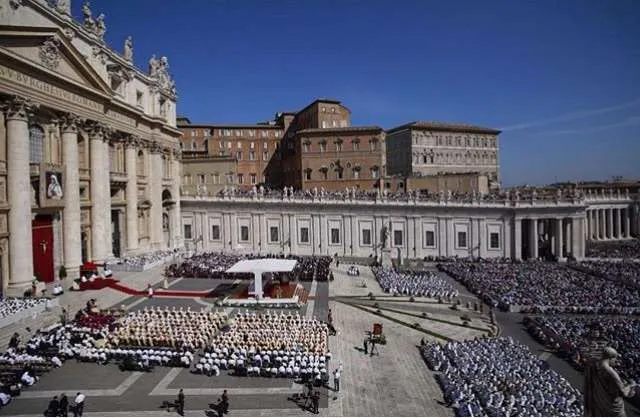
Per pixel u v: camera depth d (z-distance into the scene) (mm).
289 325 33812
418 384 27859
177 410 22844
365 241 76375
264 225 78500
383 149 97562
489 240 73688
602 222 95188
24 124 39875
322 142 96750
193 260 62781
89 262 49781
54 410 21391
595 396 11172
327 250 77000
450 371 28328
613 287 51500
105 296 42594
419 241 75188
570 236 73188
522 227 79188
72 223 47062
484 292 50156
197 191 85188
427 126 108188
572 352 33312
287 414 22766
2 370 25641
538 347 36125
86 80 49688
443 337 37156
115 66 57500
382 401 25312
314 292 48875
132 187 61844
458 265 66500
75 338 30750
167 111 76250
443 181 90125
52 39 42438
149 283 48906
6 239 39219
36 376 25906
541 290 50000
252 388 25484
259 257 66500
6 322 30109
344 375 28203
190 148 114562
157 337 30609
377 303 45062
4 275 39031
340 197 77125
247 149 118188
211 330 32688
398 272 60688
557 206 72438
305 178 97438
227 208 79500
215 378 26688
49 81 43469
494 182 109188
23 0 40844
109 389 25000
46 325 32969
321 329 33281
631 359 29922
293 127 119500
